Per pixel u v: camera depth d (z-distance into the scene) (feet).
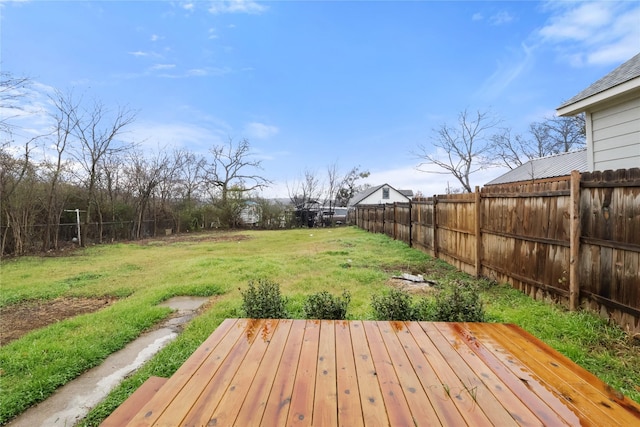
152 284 17.34
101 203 42.29
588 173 9.73
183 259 26.48
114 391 7.31
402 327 7.09
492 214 15.25
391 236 36.32
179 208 59.47
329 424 3.75
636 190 8.22
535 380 4.81
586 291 9.79
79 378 8.02
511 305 11.46
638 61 13.50
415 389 4.53
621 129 13.44
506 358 5.55
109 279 18.93
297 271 19.10
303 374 4.95
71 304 14.44
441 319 8.71
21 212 30.96
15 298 15.02
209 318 11.39
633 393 6.19
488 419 3.87
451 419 3.86
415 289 14.39
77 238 37.68
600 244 9.27
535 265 12.10
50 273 21.02
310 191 89.66
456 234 19.24
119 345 9.73
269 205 70.33
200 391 4.47
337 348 5.95
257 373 4.99
